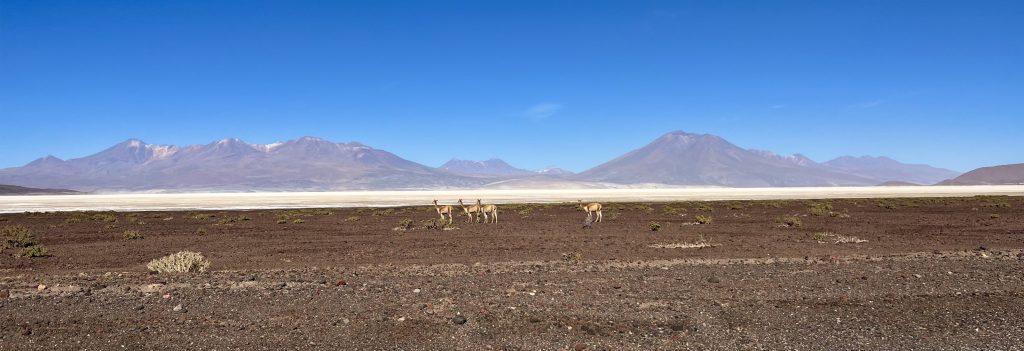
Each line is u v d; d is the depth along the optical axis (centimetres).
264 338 1004
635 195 14988
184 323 1091
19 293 1390
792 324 1090
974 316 1141
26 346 967
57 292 1393
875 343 985
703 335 1025
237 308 1198
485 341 995
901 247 2406
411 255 2212
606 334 1030
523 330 1051
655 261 1912
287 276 1614
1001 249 2309
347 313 1156
